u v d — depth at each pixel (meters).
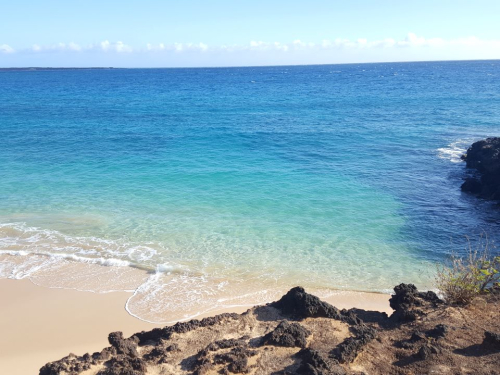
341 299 14.38
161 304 14.16
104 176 27.94
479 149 29.91
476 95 75.50
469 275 11.43
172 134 42.34
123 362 8.48
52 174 28.42
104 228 19.94
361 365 8.45
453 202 23.27
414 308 10.44
